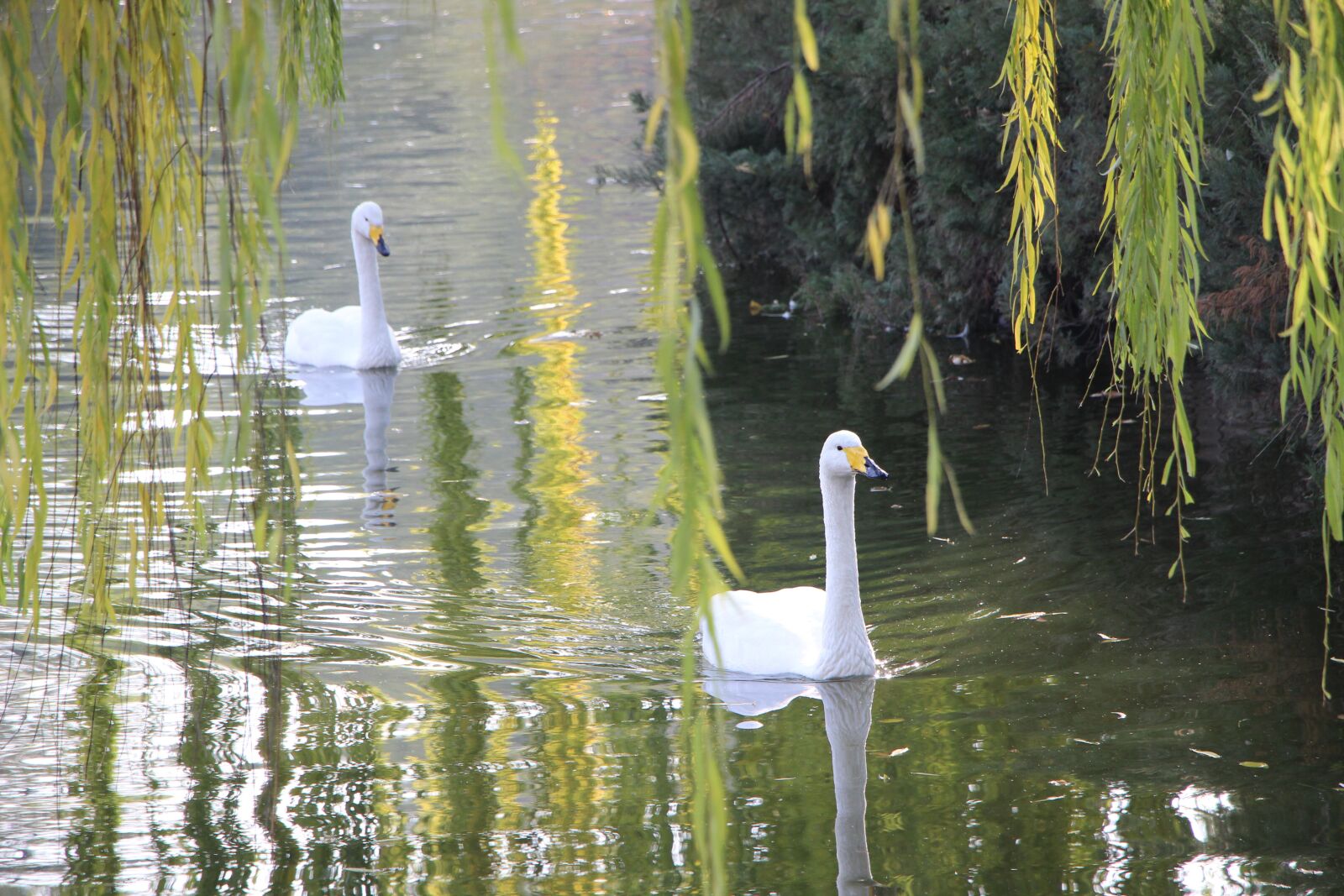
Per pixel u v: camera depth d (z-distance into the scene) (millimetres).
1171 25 6863
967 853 8070
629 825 8492
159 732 9820
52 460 15164
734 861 8055
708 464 4062
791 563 13172
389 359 20703
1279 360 15852
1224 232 16875
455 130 40500
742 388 20016
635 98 28969
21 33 5672
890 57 21984
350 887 7777
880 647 11344
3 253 5688
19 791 8930
